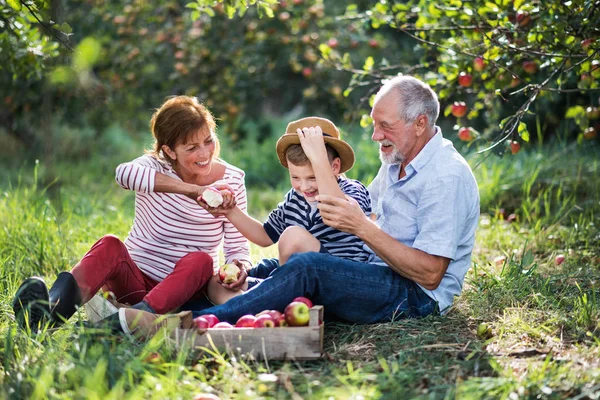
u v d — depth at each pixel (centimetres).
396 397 329
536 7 562
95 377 322
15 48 605
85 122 1278
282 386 353
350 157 441
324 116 1153
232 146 1173
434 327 425
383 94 429
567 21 546
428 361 377
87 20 1102
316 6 998
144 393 330
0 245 617
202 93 1104
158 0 1076
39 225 642
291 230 434
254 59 1091
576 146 901
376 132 434
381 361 362
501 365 370
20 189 965
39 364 351
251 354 378
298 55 1093
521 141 898
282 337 377
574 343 407
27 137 1292
